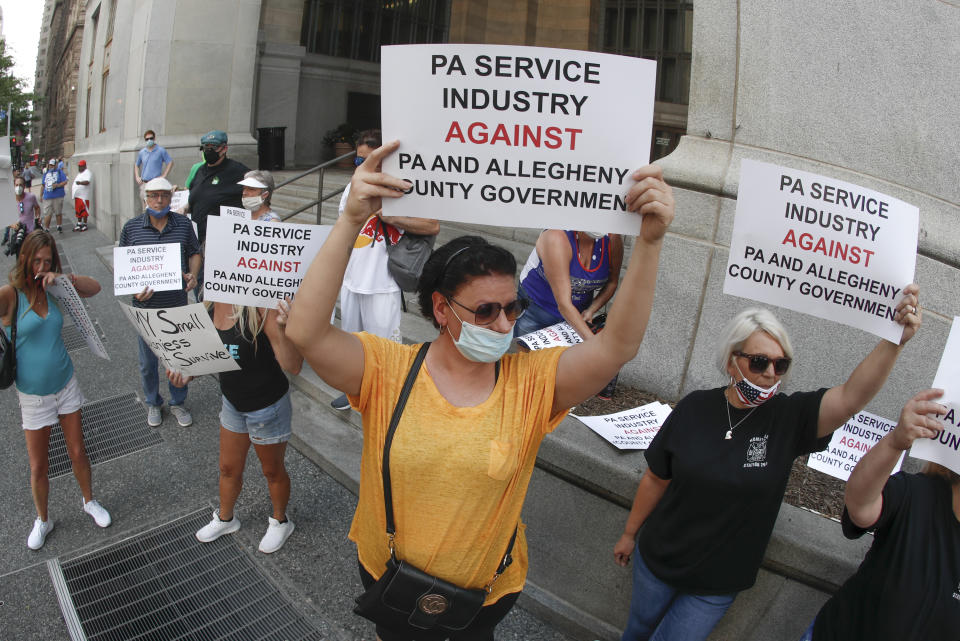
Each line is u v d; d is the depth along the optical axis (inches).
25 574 138.6
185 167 463.8
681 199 150.7
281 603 130.7
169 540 149.3
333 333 68.3
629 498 115.6
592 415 141.6
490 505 68.5
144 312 118.9
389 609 71.2
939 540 74.3
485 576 72.5
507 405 68.4
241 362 126.4
